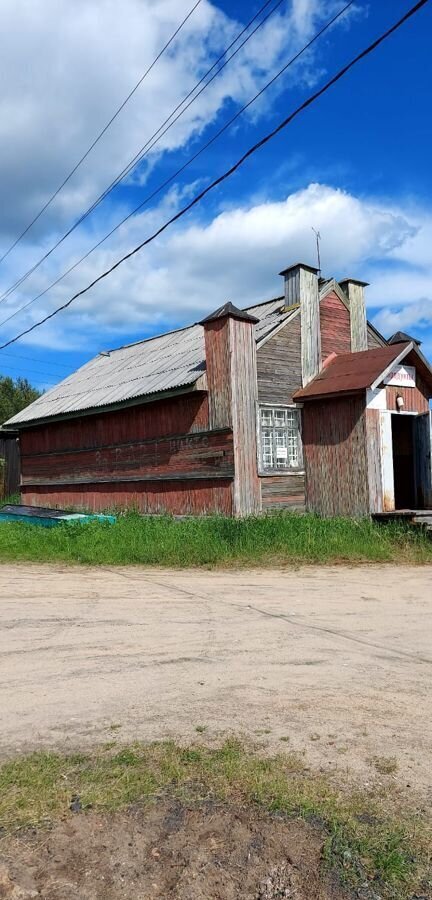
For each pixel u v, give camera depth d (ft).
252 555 37.70
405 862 9.23
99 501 64.75
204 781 11.32
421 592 28.35
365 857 9.36
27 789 11.03
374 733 13.33
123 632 21.54
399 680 16.56
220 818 10.29
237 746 12.63
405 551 38.91
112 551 39.40
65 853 9.50
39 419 70.85
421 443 48.44
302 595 27.86
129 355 75.46
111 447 62.80
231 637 20.81
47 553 40.96
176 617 23.76
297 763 11.97
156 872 9.15
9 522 55.16
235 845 9.68
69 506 69.46
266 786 11.10
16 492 86.69
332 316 59.00
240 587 29.84
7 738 13.12
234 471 49.26
